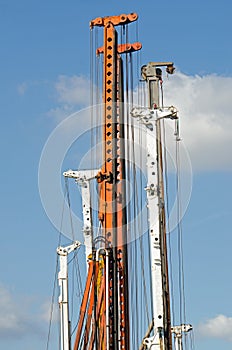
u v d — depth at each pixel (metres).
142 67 71.06
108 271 66.31
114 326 65.56
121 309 66.69
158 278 64.44
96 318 65.81
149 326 66.69
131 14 71.62
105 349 65.62
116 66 70.38
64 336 73.69
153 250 64.94
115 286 66.25
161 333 63.72
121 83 71.00
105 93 69.69
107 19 71.75
